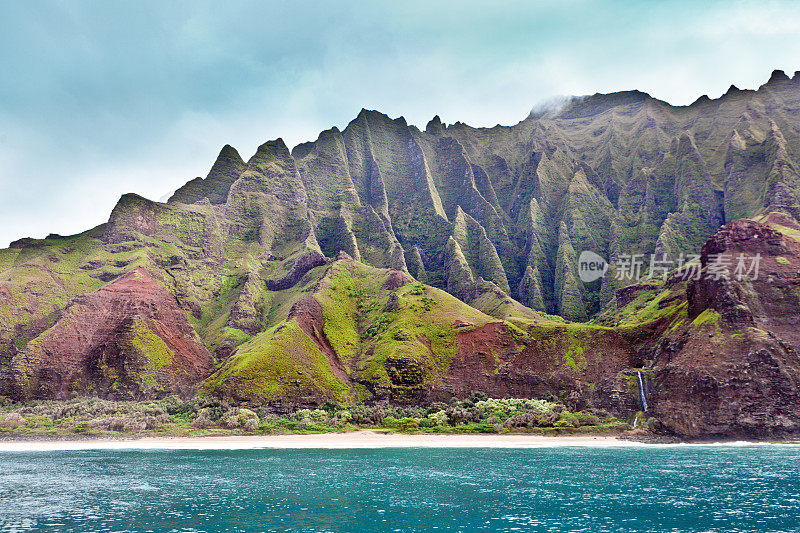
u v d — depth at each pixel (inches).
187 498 2706.7
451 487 3004.4
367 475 3427.7
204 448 5054.1
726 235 6491.1
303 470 3631.9
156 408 6314.0
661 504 2551.7
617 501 2620.6
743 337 5374.0
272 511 2434.8
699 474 3378.4
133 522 2234.3
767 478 3213.6
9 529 2124.8
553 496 2751.0
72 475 3395.7
